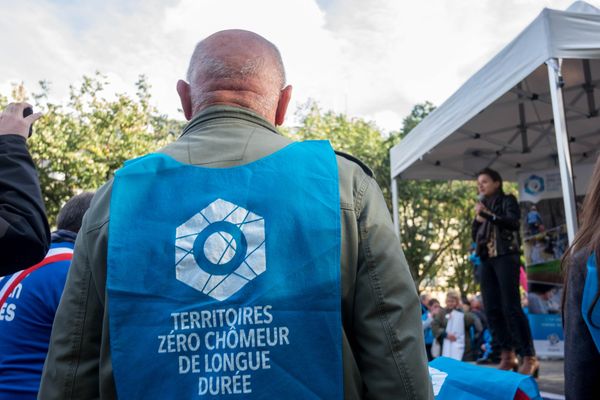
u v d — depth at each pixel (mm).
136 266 967
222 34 1243
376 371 939
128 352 933
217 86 1169
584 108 6383
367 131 22562
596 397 1206
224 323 927
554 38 3734
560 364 6250
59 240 2291
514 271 4434
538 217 7242
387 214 1061
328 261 955
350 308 979
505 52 4281
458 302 7895
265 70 1200
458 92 5051
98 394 986
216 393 898
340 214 995
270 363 909
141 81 17141
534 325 7020
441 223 22219
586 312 1193
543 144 7234
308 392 901
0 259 1342
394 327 951
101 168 15648
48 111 15898
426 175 7457
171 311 938
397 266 997
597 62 5266
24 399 1986
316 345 918
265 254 953
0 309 2088
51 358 1010
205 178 1026
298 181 1013
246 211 979
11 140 1421
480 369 1735
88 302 1013
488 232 4566
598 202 1298
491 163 7445
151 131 17766
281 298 931
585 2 4730
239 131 1108
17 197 1352
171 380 912
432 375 1786
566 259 1346
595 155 7305
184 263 960
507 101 5863
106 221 1032
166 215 998
